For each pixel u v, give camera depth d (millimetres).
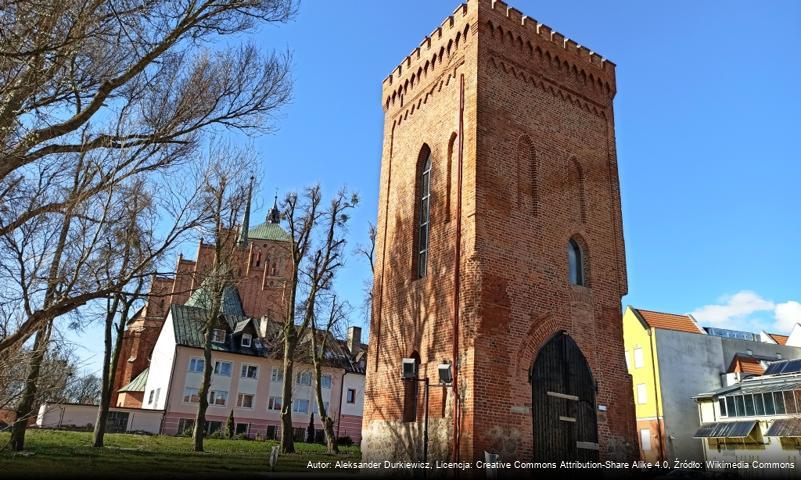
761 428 40219
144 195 12945
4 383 11461
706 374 49469
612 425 19188
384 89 26562
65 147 10742
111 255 11891
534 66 22094
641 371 49750
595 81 24031
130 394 55188
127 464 18109
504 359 17547
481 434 16328
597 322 20375
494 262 18391
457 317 18141
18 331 10312
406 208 22734
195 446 28000
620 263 21906
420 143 22984
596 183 22516
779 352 53062
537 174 20688
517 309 18406
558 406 18188
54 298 11328
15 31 8977
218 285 25750
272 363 52094
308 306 34062
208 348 29766
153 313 56156
